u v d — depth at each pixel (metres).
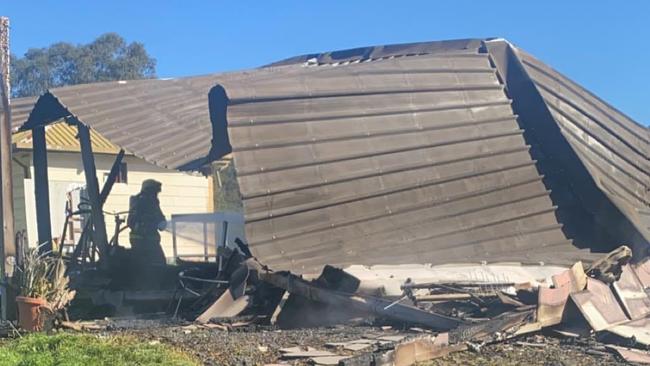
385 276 9.50
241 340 8.02
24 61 65.69
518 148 13.06
